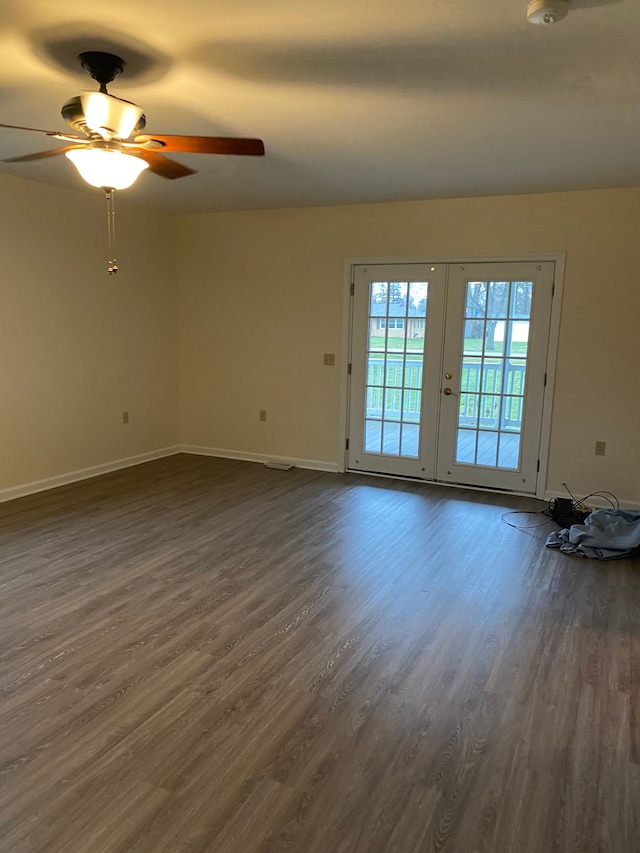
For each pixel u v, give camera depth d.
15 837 1.64
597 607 3.04
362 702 2.25
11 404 4.53
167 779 1.86
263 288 5.67
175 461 5.96
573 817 1.75
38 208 4.57
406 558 3.63
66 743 2.01
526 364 4.80
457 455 5.18
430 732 2.10
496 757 1.98
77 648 2.58
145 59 2.30
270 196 4.84
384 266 5.16
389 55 2.25
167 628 2.76
